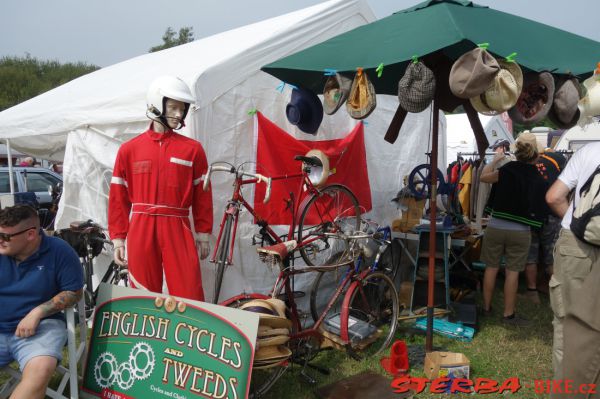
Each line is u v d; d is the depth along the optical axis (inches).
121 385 96.0
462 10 115.3
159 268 115.6
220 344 89.7
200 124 135.4
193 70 142.1
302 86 148.9
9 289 93.1
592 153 95.4
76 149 171.3
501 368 132.3
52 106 193.6
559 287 97.1
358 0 186.7
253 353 86.7
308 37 170.4
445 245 166.2
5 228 88.5
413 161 226.5
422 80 100.3
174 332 93.9
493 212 165.3
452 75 96.0
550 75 104.0
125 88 163.6
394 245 186.4
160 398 92.4
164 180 112.3
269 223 158.4
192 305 93.3
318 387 118.5
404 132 222.4
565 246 94.7
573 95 109.9
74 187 173.2
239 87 149.9
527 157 157.0
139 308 97.7
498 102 100.2
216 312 91.1
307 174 156.9
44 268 94.3
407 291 178.1
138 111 149.2
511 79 99.1
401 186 219.5
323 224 160.7
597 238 86.3
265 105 159.8
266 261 118.5
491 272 171.0
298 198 157.9
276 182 160.2
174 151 113.2
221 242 132.6
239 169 136.2
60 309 94.9
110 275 151.3
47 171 387.5
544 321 171.5
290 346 120.8
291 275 124.8
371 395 114.3
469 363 126.6
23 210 90.8
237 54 147.5
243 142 152.0
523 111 112.0
